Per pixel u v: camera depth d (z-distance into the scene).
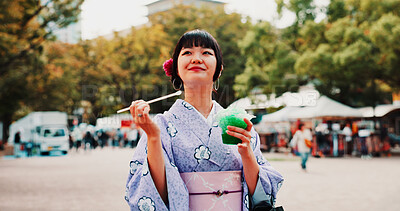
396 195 9.95
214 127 2.24
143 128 1.98
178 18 35.97
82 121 40.69
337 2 26.94
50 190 11.42
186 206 2.06
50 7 18.77
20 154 32.22
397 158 23.02
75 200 9.68
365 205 8.66
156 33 34.53
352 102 31.20
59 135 30.53
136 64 36.44
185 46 2.36
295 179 13.33
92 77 37.22
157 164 2.02
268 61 29.39
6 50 18.25
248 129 2.15
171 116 2.27
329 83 28.73
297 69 25.14
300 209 8.21
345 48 23.56
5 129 44.72
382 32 20.80
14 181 13.64
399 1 22.17
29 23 19.59
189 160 2.19
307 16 28.28
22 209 8.60
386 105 31.31
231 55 34.94
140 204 2.01
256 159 2.40
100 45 36.91
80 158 25.53
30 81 28.30
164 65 2.55
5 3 16.39
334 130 24.56
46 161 23.31
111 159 24.27
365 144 23.17
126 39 35.56
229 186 2.19
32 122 33.66
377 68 22.97
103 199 9.77
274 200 2.32
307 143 15.63
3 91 27.67
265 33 28.50
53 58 28.53
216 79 2.47
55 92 33.34
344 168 16.97
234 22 36.78
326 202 9.03
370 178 13.49
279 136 27.70
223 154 2.22
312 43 26.77
